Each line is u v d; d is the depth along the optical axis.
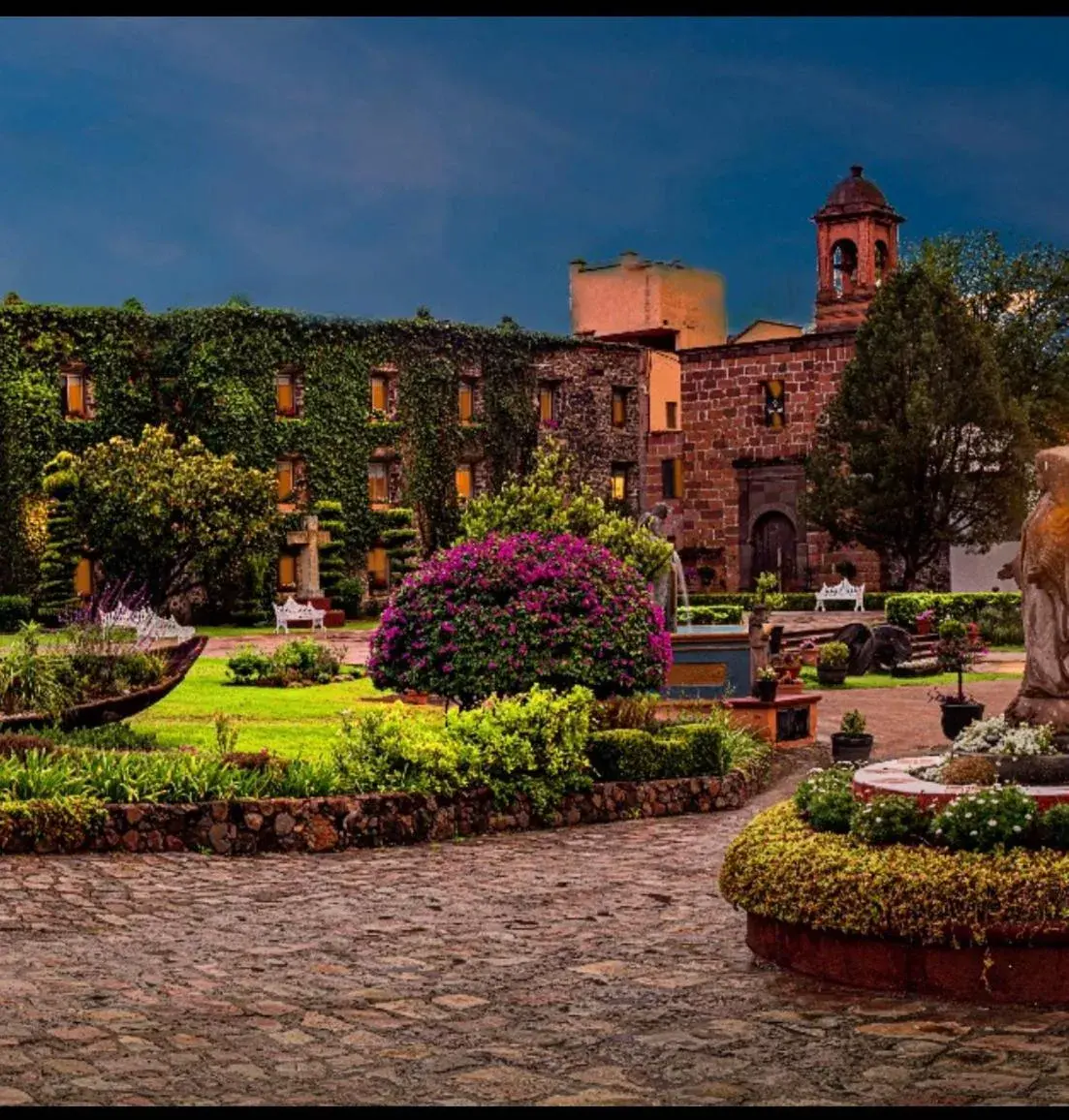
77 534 49.44
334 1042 8.73
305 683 29.70
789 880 9.88
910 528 53.09
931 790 10.17
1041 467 11.05
